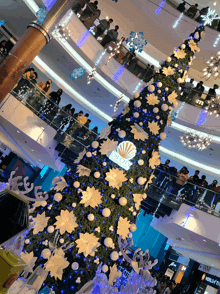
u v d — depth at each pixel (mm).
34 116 9398
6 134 10664
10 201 1510
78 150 10000
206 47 13250
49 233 3217
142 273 3180
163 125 3830
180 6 13055
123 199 3355
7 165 13844
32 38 5465
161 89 3869
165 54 14898
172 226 9531
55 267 2990
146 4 13414
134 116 3650
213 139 11664
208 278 12562
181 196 9133
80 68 5828
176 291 10148
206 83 14469
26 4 10156
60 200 3330
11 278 1357
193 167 13930
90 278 3158
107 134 3596
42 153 10891
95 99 13938
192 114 11656
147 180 3656
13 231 1488
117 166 3496
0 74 5348
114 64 11547
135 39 4551
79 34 10680
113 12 14367
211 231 8617
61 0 5613
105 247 3283
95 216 3316
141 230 17234
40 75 14086
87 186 3375
